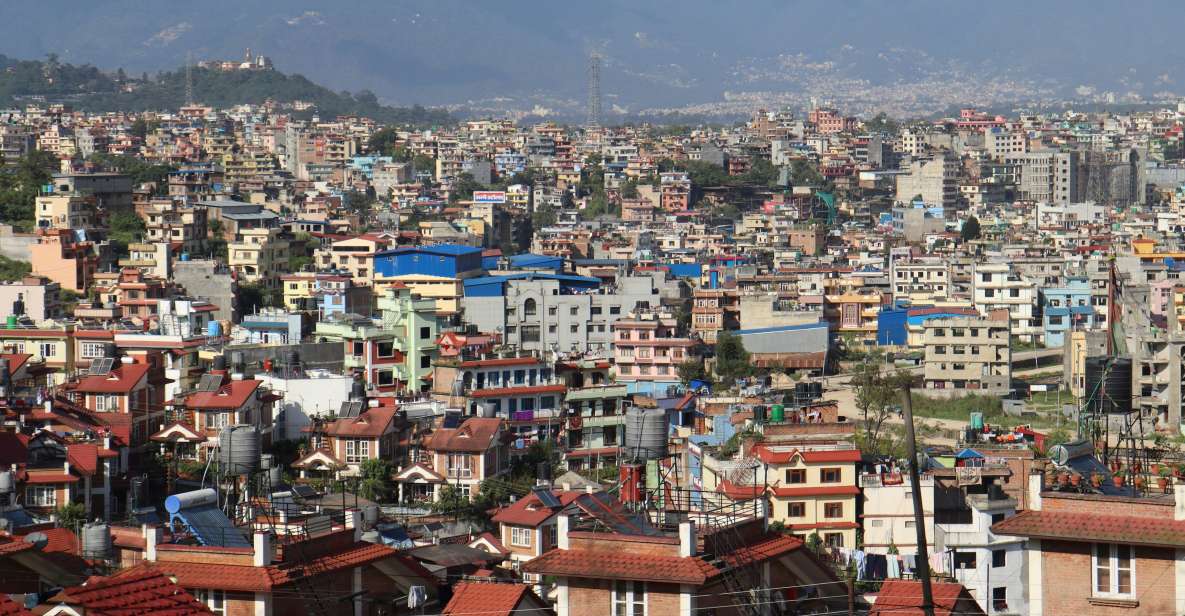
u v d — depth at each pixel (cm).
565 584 11588
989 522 17625
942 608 11550
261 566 12269
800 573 12762
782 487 19800
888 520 19600
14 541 13275
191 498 13488
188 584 12125
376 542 14362
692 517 12850
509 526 18025
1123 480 14175
